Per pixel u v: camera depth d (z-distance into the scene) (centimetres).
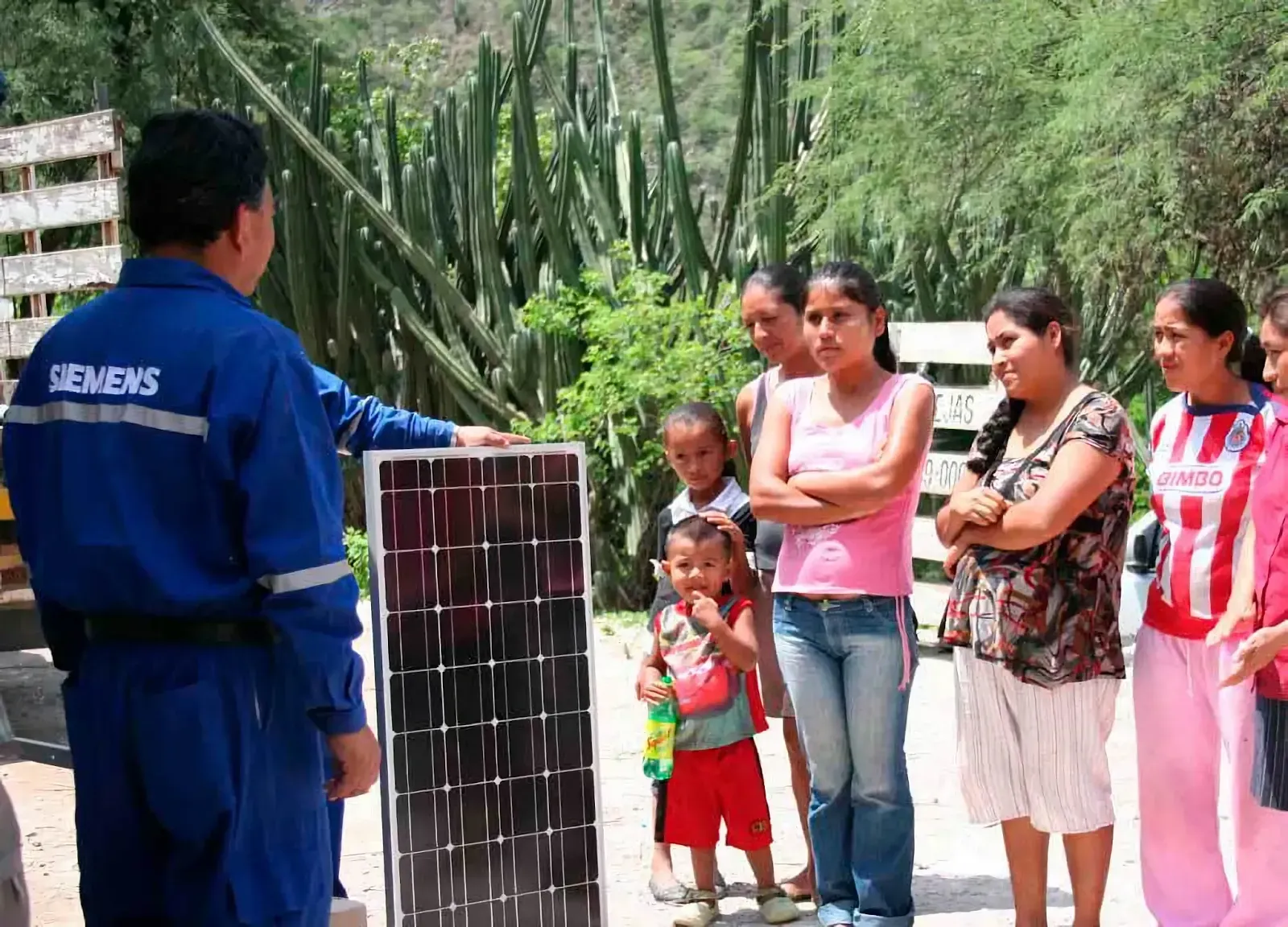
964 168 1074
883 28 1062
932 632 932
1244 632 384
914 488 423
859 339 419
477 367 1374
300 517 268
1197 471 405
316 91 1413
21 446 287
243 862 272
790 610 429
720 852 536
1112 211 930
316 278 1423
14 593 654
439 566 360
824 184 1179
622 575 1187
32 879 500
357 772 279
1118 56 895
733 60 2803
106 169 729
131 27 1905
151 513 270
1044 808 399
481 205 1283
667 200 1310
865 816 423
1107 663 399
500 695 365
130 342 275
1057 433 399
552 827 371
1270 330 388
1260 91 899
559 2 4309
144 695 270
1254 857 391
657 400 1127
